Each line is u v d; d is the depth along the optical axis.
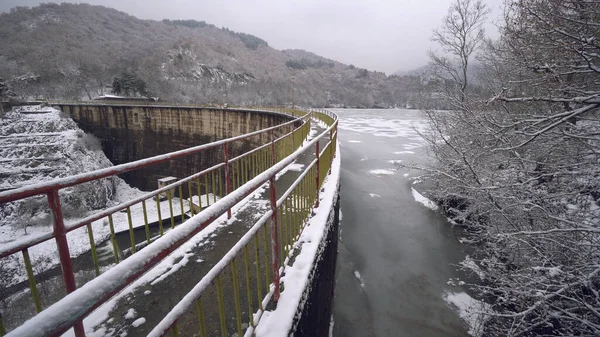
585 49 4.46
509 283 5.54
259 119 31.53
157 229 19.22
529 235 5.46
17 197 1.48
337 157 9.24
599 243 4.63
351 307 6.55
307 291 3.01
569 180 5.68
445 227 10.16
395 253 8.66
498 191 6.72
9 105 39.12
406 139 27.23
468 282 7.39
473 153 8.26
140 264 0.85
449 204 11.28
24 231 19.64
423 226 10.26
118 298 2.63
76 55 91.44
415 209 11.54
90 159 33.25
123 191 32.66
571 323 4.81
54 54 88.88
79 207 22.97
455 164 9.29
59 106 41.50
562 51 4.89
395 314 6.42
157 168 35.53
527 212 6.25
